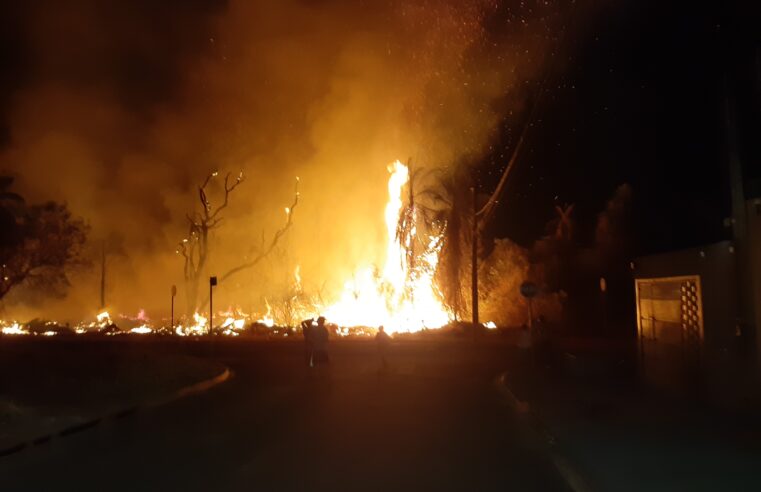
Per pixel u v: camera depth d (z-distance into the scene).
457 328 46.25
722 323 15.49
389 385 23.36
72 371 23.55
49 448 13.08
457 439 13.64
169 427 15.23
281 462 11.50
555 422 14.29
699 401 16.47
